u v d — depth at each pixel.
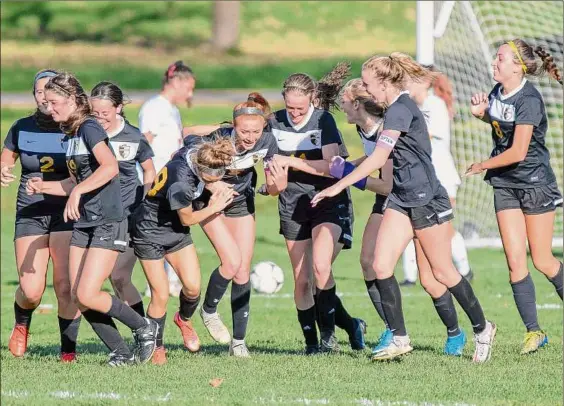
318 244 26.44
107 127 26.56
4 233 63.91
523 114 25.66
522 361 25.72
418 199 24.36
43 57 144.62
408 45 158.25
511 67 25.83
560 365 25.05
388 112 24.02
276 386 22.75
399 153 24.41
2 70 134.75
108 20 166.38
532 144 26.33
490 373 24.00
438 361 25.81
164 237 25.69
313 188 26.67
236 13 158.25
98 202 24.45
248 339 31.47
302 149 26.70
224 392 22.09
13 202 74.00
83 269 24.59
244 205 27.23
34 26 161.12
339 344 30.31
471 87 54.53
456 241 43.91
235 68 138.50
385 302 24.80
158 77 132.88
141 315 28.09
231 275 26.56
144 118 36.91
